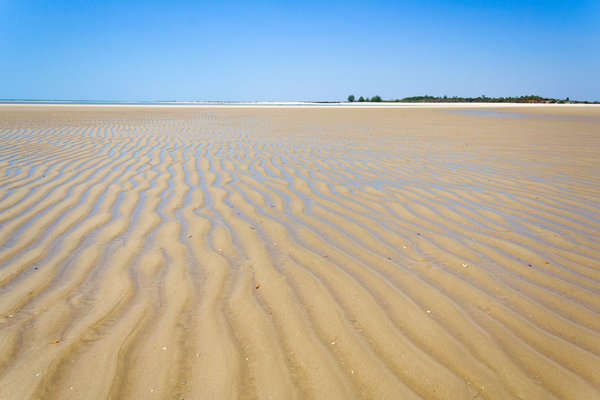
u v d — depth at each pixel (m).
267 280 3.28
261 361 2.33
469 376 2.24
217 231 4.39
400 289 3.16
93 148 9.99
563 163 8.68
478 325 2.71
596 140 12.82
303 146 11.09
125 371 2.22
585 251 3.95
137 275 3.35
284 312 2.82
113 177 6.83
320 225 4.64
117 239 4.12
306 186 6.49
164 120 20.73
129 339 2.49
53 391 2.07
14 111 26.91
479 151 10.44
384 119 23.47
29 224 4.51
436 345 2.49
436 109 39.62
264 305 2.91
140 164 8.02
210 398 2.05
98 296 3.00
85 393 2.07
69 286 3.15
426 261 3.68
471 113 31.34
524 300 3.02
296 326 2.66
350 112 32.06
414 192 6.16
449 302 2.98
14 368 2.22
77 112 26.91
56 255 3.72
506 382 2.21
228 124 18.62
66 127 15.58
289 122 20.39
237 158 8.96
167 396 2.06
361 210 5.23
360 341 2.52
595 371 2.29
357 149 10.64
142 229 4.42
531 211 5.23
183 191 6.04
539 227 4.62
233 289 3.13
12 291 3.05
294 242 4.11
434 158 9.28
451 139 13.12
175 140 11.98
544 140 12.85
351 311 2.85
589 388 2.16
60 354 2.34
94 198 5.55
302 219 4.84
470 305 2.95
